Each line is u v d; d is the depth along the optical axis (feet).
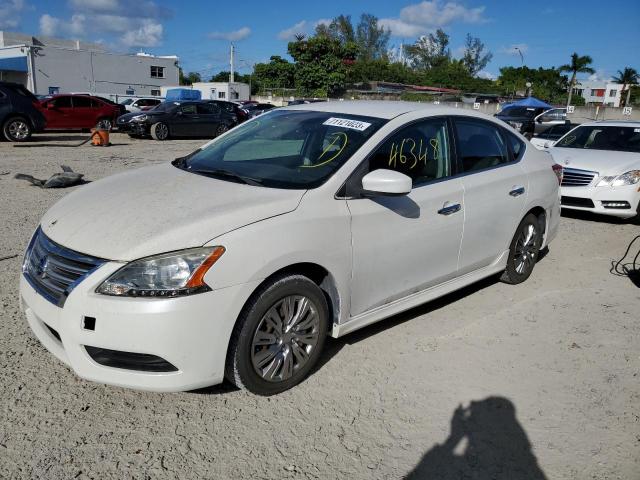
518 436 9.91
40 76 136.26
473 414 10.46
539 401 11.01
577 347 13.33
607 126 30.96
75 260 9.29
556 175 17.92
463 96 196.95
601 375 12.09
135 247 9.04
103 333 8.81
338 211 10.94
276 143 13.02
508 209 15.44
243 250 9.43
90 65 146.41
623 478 8.98
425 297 13.57
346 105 14.17
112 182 12.16
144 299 8.80
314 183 11.16
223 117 71.72
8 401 9.99
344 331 11.66
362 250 11.39
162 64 164.25
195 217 9.66
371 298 12.00
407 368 11.97
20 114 54.95
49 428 9.37
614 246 22.94
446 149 13.85
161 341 8.86
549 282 17.92
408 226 12.32
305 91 196.95
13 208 24.39
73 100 69.00
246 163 12.59
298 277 10.34
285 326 10.45
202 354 9.22
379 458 9.14
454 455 9.32
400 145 12.60
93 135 56.34
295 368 10.80
